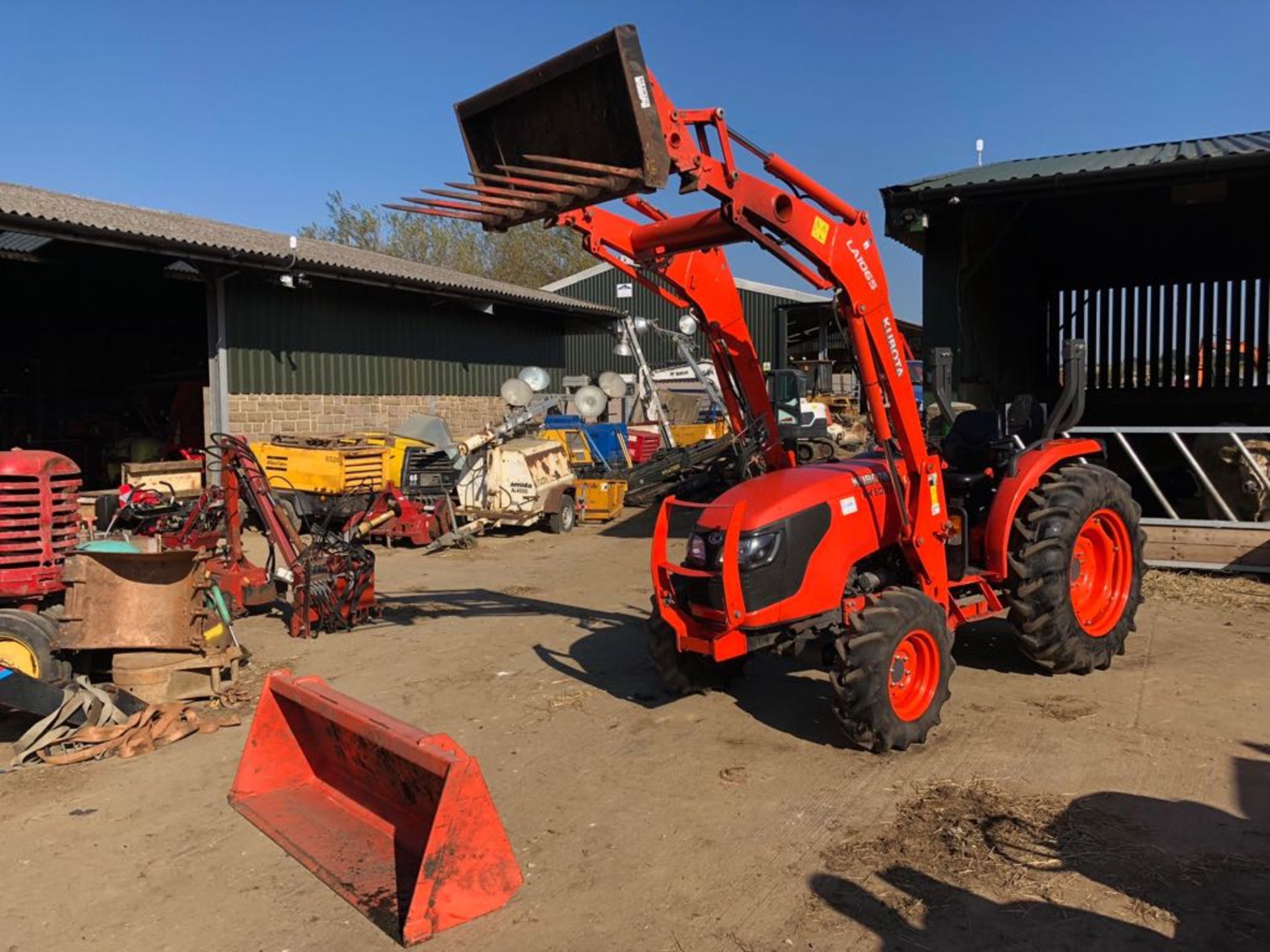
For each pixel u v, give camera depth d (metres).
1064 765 4.27
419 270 18.77
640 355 17.91
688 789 4.20
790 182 4.42
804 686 5.61
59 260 13.70
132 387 17.52
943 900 3.21
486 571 10.02
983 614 5.30
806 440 16.77
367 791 3.85
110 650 5.64
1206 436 8.84
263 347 13.88
